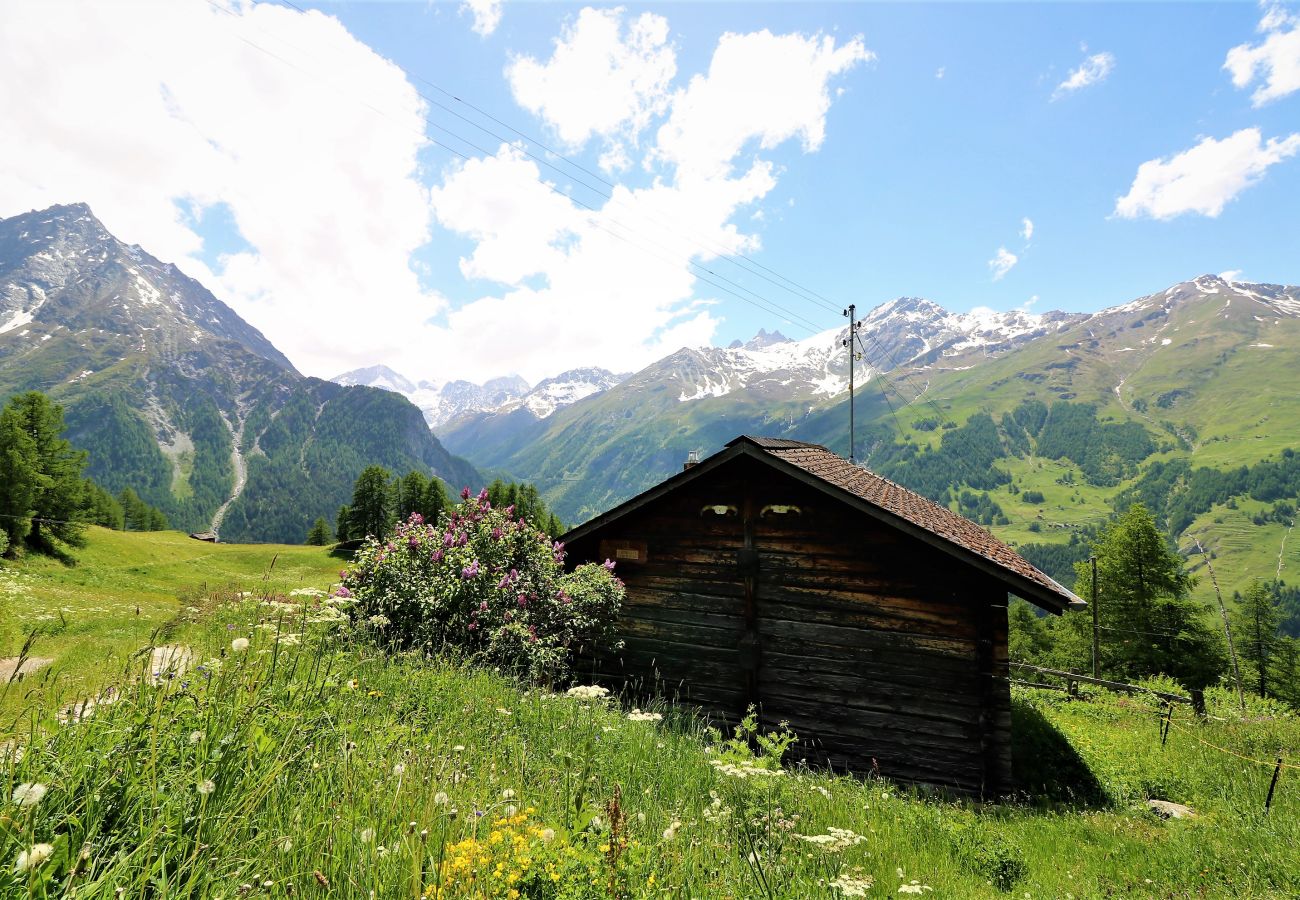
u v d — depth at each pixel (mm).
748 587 12805
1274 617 57438
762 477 13094
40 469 54906
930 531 11117
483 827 3141
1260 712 20125
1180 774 12086
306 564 74562
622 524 14078
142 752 2488
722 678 12859
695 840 3828
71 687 3215
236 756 2639
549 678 10844
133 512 133375
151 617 17891
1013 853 6840
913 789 10359
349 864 2346
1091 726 17172
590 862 2734
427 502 89938
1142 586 44500
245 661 3547
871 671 11867
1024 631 65562
